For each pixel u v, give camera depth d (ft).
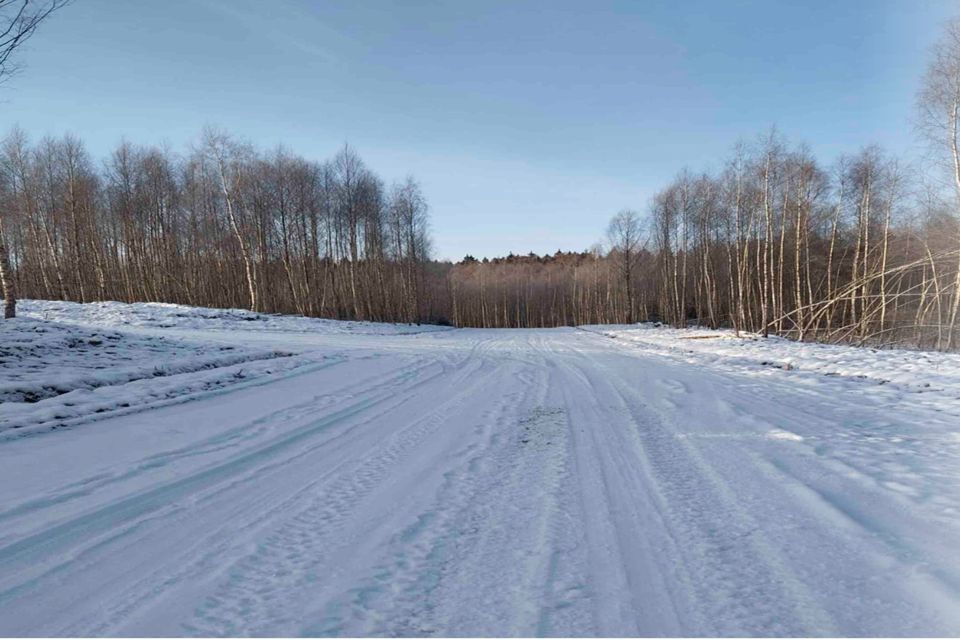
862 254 100.17
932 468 16.62
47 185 130.93
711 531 12.35
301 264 142.20
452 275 278.05
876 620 8.72
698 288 144.66
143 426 23.70
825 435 21.06
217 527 13.17
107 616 9.30
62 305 100.94
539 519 13.25
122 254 142.20
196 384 32.68
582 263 296.30
